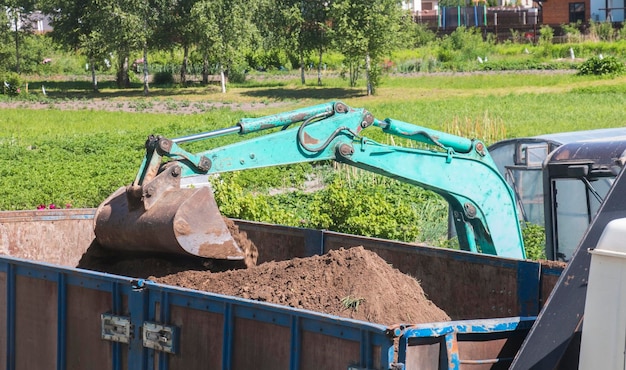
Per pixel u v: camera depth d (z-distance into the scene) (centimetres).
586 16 8244
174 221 728
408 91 5888
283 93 6238
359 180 2098
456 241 1415
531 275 687
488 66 6856
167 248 745
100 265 823
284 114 813
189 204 742
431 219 1662
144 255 798
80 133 3766
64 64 8856
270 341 548
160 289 609
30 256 1058
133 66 8400
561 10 8325
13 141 3331
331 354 513
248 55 8325
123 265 805
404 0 6500
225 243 762
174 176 761
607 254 448
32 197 2025
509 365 532
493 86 5844
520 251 930
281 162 808
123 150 3036
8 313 729
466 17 9162
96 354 657
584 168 898
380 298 608
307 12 6644
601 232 514
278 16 6644
